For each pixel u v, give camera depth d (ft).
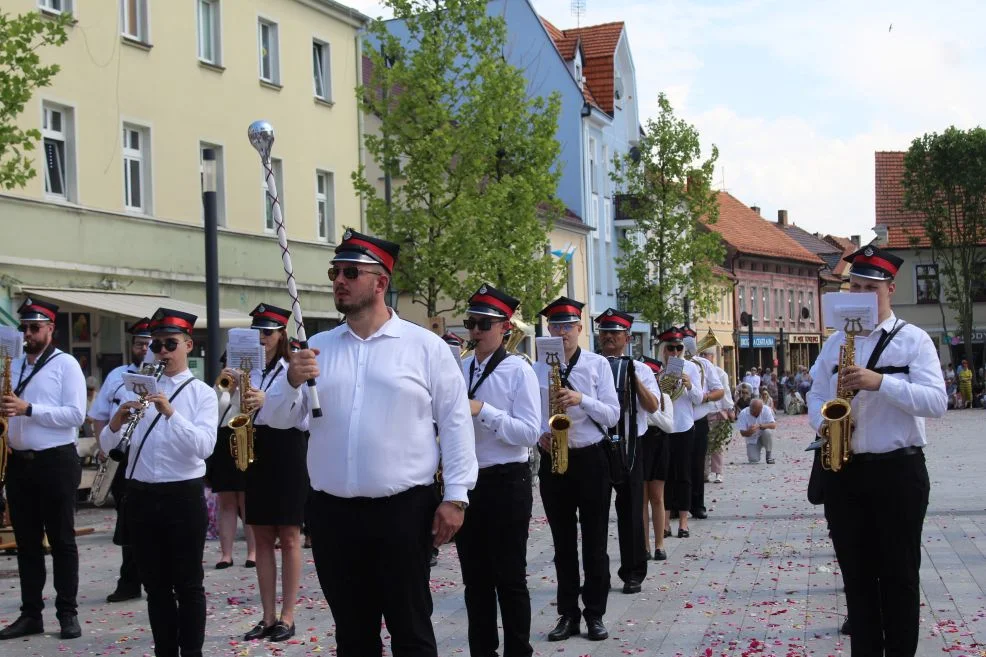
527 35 162.71
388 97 86.33
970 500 57.31
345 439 17.99
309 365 17.89
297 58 96.94
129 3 78.64
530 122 89.92
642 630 29.40
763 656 26.32
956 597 32.60
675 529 48.47
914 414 21.65
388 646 29.04
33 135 47.93
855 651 22.40
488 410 24.38
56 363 30.35
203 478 24.97
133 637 30.48
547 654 27.12
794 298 271.69
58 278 70.59
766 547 42.83
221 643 29.32
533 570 39.01
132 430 24.41
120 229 76.28
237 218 89.10
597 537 28.78
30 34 47.83
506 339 29.89
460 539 24.86
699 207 148.25
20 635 30.53
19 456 29.99
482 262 83.20
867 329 21.88
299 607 33.96
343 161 103.35
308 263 97.96
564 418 27.94
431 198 85.56
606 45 177.99
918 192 204.85
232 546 42.73
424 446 18.24
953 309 212.84
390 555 17.93
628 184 151.74
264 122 19.42
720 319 226.58
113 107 76.28
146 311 70.23
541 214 96.27
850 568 22.41
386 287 18.61
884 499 22.12
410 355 18.30
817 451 22.93
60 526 30.32
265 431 29.58
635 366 34.32
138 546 24.49
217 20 87.51
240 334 28.45
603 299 171.53
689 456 45.88
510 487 24.61
